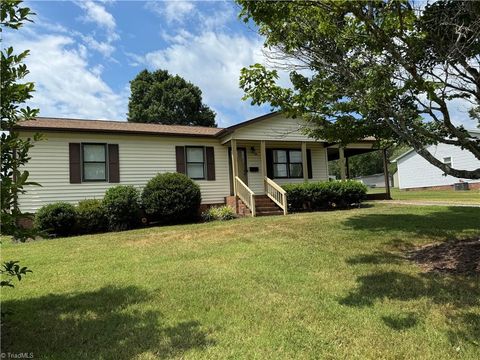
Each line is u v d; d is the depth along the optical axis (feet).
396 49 15.58
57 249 26.84
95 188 42.50
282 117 50.57
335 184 49.62
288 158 57.21
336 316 12.72
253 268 18.97
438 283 15.43
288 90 19.31
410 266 18.25
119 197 38.86
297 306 13.69
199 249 24.31
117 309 13.98
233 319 12.73
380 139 24.25
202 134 48.60
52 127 39.81
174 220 42.22
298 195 47.96
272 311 13.30
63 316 13.39
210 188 49.85
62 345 11.05
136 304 14.46
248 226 32.91
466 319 12.05
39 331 12.12
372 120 21.38
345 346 10.66
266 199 48.57
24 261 22.86
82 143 42.19
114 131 42.98
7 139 10.73
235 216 44.68
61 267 21.08
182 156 48.24
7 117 11.34
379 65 16.05
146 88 112.06
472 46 16.11
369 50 16.87
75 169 41.50
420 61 17.13
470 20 16.02
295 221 34.24
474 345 10.47
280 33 18.28
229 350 10.52
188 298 14.90
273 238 26.73
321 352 10.32
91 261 22.34
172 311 13.62
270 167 55.72
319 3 14.39
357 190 50.03
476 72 16.96
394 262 19.08
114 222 38.83
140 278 18.03
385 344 10.70
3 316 12.00
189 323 12.50
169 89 110.32
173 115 107.96
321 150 59.88
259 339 11.16
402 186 103.09
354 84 15.80
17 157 12.06
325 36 17.49
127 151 44.75
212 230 32.01
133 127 47.85
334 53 17.61
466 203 44.73
